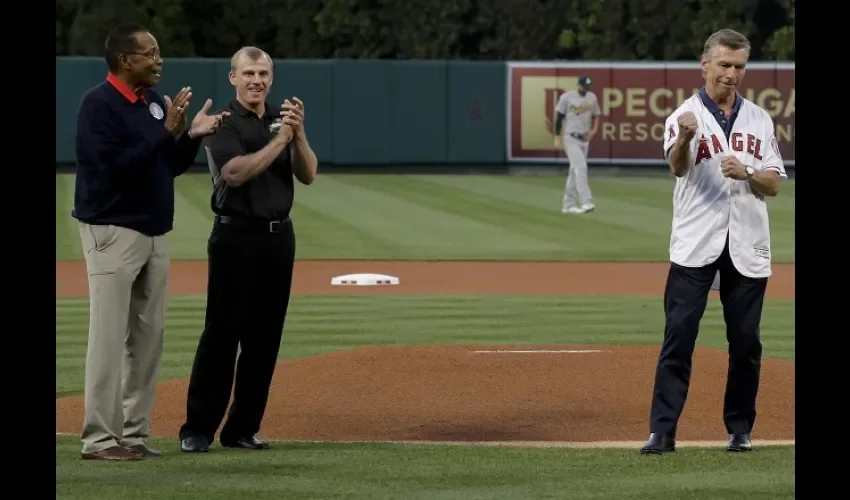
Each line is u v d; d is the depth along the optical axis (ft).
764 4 472.85
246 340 90.58
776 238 254.06
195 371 89.81
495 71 379.35
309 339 144.77
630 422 101.04
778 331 151.23
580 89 286.25
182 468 81.15
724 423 96.22
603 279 200.13
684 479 77.30
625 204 309.42
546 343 140.77
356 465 82.02
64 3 441.27
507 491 73.51
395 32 461.78
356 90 375.04
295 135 88.02
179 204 297.53
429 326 154.20
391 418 102.37
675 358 87.76
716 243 87.04
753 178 85.46
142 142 83.76
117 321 85.20
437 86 378.32
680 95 380.58
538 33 470.39
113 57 85.05
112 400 85.20
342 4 457.68
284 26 460.96
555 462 83.35
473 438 95.45
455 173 381.19
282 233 89.66
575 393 111.86
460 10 461.37
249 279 88.99
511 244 241.96
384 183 351.25
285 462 83.41
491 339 143.84
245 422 90.89
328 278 199.93
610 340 143.33
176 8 444.14
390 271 208.54
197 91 366.63
